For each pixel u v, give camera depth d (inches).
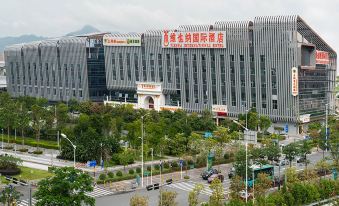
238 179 3759.8
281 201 3457.2
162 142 5438.0
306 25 7613.2
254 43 7751.0
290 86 7534.5
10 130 7017.7
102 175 4571.9
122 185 4483.3
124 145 5974.4
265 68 7706.7
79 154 5310.0
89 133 5428.2
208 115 7381.9
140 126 5467.5
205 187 4431.6
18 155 5698.8
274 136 6619.1
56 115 6643.7
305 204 3663.9
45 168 5022.1
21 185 4360.2
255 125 6835.6
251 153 4436.5
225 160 5438.0
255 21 7716.5
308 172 4227.4
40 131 6584.6
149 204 3838.6
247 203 3260.3
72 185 3056.1
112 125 5944.9
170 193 3289.9
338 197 3597.4
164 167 5162.4
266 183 3873.0
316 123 7544.3
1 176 4655.5
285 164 5290.4
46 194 3058.6
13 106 6446.9
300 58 7554.1
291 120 7593.5
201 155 5187.0
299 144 5039.4
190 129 6097.4
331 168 4685.0
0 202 3506.4
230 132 6594.5
